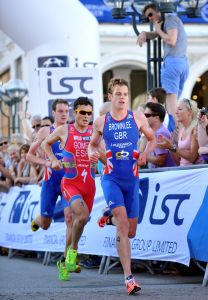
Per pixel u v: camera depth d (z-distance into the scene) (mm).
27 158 11148
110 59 27000
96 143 8938
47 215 11289
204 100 28344
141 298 7699
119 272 10898
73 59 15508
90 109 9984
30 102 15977
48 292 8438
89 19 15648
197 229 8883
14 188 14844
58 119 10992
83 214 9641
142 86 29312
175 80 13102
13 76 30938
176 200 9453
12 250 14648
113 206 8516
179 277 9852
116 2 14102
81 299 7742
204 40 27031
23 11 15328
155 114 10766
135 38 27125
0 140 17234
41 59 15586
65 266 9945
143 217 10086
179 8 23453
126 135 8672
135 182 8719
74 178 9922
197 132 10242
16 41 15883
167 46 13195
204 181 9023
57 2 15375
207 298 7547
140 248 10031
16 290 8758
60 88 14672
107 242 10734
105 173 8750
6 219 14883
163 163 10914
